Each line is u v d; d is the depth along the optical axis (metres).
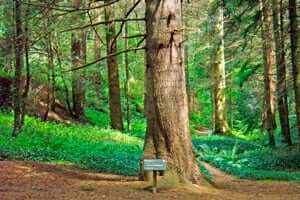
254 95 38.16
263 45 26.08
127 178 14.02
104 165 16.80
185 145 12.95
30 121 24.30
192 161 13.09
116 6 23.08
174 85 12.88
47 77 28.56
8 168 13.96
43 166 14.98
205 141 32.03
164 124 12.85
